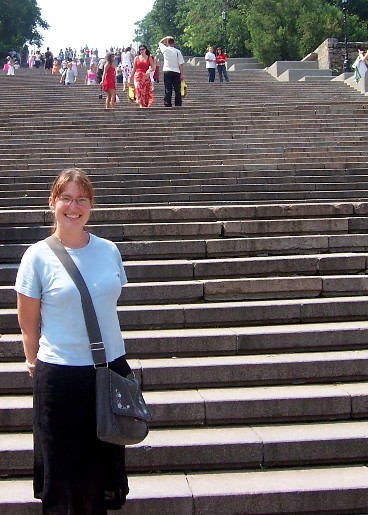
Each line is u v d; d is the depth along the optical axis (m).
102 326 4.36
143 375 6.27
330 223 9.03
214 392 6.21
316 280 7.67
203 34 50.47
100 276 4.41
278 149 15.36
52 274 4.35
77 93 25.94
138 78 20.17
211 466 5.58
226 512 5.14
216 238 8.88
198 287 7.52
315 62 34.97
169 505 5.12
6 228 8.76
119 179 12.77
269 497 5.17
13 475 5.49
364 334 6.85
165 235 8.80
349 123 17.86
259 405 5.98
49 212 9.22
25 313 4.39
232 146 15.69
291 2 43.25
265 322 7.20
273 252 8.52
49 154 14.70
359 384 6.43
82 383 4.28
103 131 16.73
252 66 40.97
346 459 5.66
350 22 43.97
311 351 6.81
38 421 4.32
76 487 4.27
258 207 9.49
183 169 13.55
